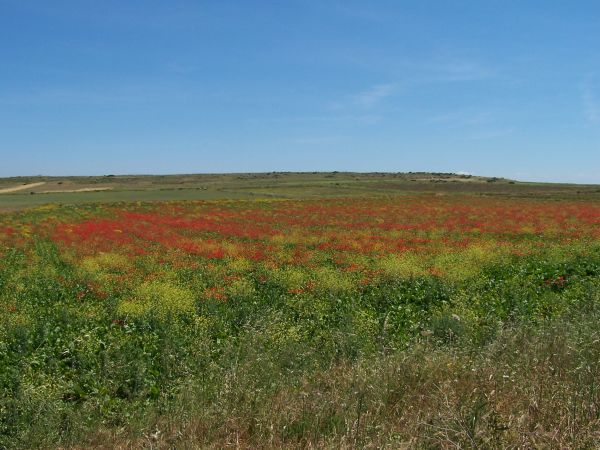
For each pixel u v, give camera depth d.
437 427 5.24
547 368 6.68
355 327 11.10
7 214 53.59
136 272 20.48
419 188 135.00
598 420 5.20
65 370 9.37
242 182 174.25
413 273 17.64
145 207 67.50
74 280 18.92
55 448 6.38
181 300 14.22
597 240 29.05
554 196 97.25
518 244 28.33
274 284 17.45
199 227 42.44
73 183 170.38
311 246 30.28
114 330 11.92
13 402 7.20
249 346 9.22
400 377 7.01
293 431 5.98
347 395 6.49
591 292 13.20
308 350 9.56
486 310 13.05
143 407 7.68
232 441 5.96
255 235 36.16
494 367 6.91
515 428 5.24
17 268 22.06
